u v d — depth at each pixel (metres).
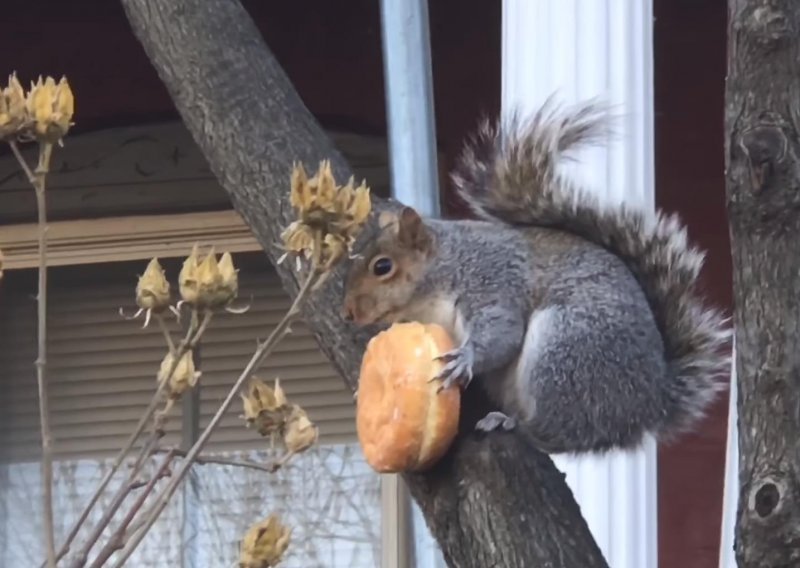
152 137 11.23
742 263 4.16
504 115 8.15
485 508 4.52
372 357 4.74
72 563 3.84
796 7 4.22
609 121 6.59
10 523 10.57
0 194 11.21
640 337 5.64
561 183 5.83
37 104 3.87
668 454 10.30
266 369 10.59
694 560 10.16
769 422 4.04
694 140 10.89
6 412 10.87
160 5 5.86
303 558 10.20
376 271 5.71
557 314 5.63
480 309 5.65
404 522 10.15
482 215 5.97
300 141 5.53
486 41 11.16
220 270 3.84
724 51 11.02
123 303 10.98
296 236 3.91
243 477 10.34
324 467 10.32
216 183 11.08
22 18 11.66
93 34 11.54
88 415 10.77
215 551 10.23
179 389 3.91
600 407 5.59
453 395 4.64
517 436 4.70
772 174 4.12
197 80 5.68
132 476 3.88
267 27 11.46
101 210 11.14
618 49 8.47
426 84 7.07
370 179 11.10
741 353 4.13
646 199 8.26
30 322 11.03
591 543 4.50
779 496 3.96
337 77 11.30
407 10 7.11
